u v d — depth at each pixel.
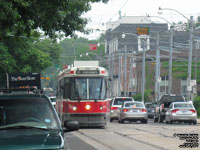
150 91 121.31
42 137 12.80
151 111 83.69
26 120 14.27
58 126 14.16
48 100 15.12
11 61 85.56
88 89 44.47
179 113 55.28
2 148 11.83
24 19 29.20
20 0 27.16
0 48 84.19
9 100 14.98
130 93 140.62
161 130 42.47
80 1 34.78
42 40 121.69
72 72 44.66
